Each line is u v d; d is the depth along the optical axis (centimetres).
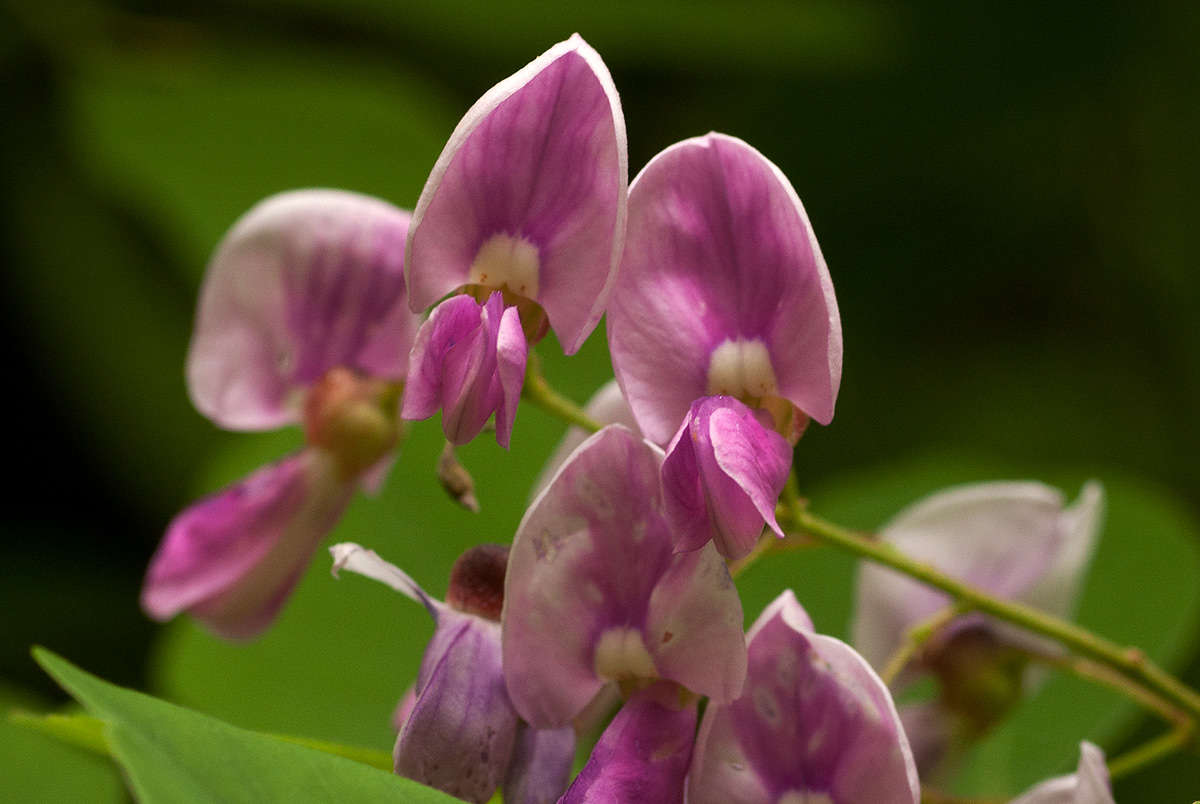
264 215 30
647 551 27
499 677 27
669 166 27
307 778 25
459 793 27
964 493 31
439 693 27
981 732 31
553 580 27
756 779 27
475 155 27
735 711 27
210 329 30
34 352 38
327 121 35
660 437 27
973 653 31
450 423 27
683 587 27
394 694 32
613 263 27
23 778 31
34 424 38
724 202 27
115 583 37
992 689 31
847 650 27
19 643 36
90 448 38
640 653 27
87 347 38
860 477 34
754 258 27
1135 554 34
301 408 30
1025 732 33
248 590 30
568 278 27
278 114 35
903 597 31
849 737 27
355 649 32
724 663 27
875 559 29
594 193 27
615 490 27
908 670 31
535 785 27
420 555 32
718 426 27
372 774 25
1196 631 34
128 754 25
